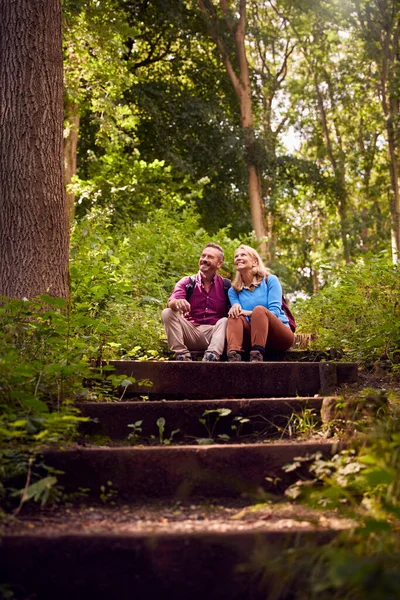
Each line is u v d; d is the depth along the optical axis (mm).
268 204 23844
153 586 2746
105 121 16281
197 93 23516
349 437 3889
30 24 5961
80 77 15461
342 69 25906
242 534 2814
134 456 3539
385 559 2418
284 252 29844
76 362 4594
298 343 7340
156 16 21172
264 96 26344
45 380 4340
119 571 2750
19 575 2721
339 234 26094
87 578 2740
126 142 17109
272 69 28172
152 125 21188
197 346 6078
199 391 5160
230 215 22703
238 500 3518
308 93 27484
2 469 3311
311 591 2559
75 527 2998
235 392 5156
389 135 23141
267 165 22703
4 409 3875
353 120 27766
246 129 22422
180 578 2756
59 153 6023
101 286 6594
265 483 3594
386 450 3014
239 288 6238
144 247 10914
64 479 3480
